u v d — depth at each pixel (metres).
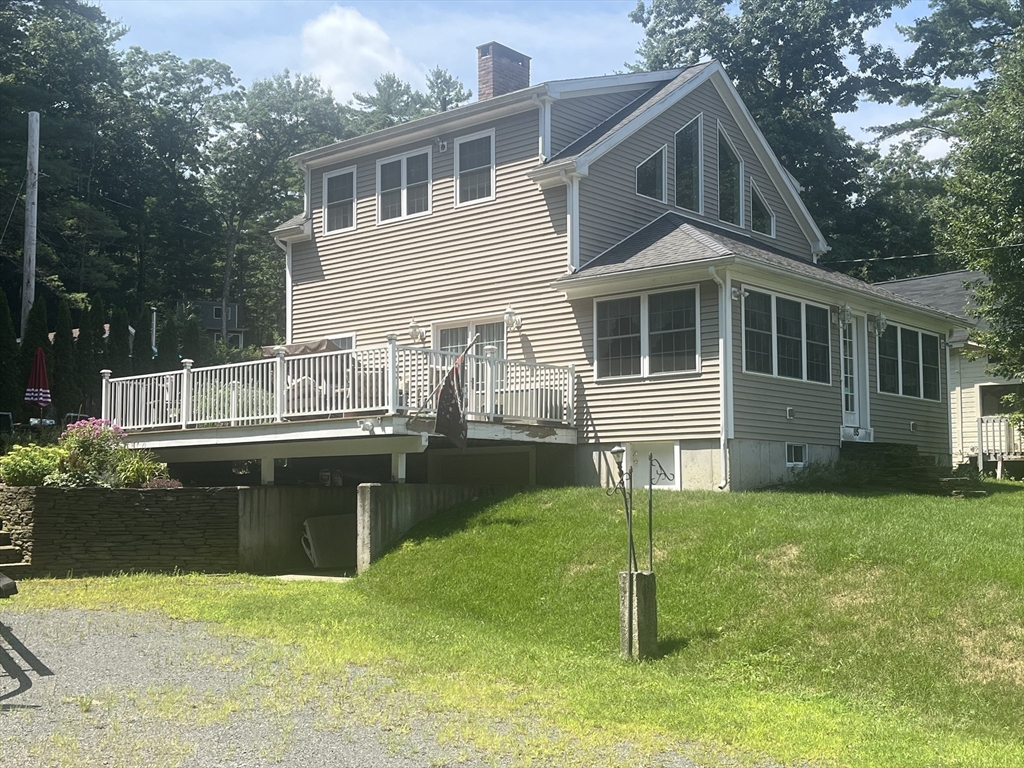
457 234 20.66
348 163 22.72
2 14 44.00
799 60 43.25
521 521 14.28
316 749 6.71
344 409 15.97
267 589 13.61
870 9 43.41
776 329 18.22
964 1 45.75
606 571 11.95
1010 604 9.62
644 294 17.98
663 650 9.96
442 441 18.02
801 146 41.12
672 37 44.22
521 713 7.82
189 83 62.47
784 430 18.14
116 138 56.03
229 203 63.53
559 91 19.61
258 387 17.30
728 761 6.82
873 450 18.98
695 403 17.25
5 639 9.83
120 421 19.47
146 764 6.27
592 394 18.53
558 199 19.12
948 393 24.02
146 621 10.99
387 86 76.38
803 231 25.05
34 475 15.46
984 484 19.19
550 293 19.17
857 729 7.66
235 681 8.44
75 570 14.71
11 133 39.50
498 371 17.30
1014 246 20.83
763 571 11.23
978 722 8.05
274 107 62.94
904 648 9.24
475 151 20.53
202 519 15.85
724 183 22.62
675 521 13.19
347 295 22.45
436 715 7.63
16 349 22.23
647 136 20.59
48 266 43.72
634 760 6.74
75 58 50.50
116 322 25.34
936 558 10.84
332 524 17.03
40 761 6.27
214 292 65.44
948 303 28.12
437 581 12.92
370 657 9.45
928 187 45.09
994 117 21.64
